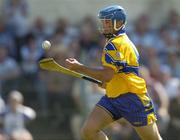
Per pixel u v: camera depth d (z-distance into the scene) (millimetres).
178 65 49094
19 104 43656
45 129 47375
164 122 42969
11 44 51562
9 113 43438
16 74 48125
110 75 25719
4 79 47906
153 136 26328
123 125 42812
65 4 59875
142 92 26078
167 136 43938
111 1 60312
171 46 50781
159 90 42750
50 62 26438
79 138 45750
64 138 46938
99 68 26000
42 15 59188
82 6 59969
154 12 60500
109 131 42469
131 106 26000
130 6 60875
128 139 42969
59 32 52219
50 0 59438
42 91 47531
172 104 44844
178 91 45062
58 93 47219
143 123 26172
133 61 25984
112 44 25781
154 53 48219
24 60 49812
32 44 50500
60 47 45531
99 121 26344
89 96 43094
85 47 50250
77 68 26203
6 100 47406
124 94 26031
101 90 42906
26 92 47688
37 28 54219
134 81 25938
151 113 26328
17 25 53875
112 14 25906
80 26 55562
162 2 60938
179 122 44281
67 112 46969
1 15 55219
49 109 47469
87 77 26688
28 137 41281
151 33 53219
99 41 50000
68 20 58844
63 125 47094
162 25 56094
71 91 46906
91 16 57812
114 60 25641
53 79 47312
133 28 54438
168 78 46156
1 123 43469
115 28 26000
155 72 46062
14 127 43312
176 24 54938
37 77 47750
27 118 43719
